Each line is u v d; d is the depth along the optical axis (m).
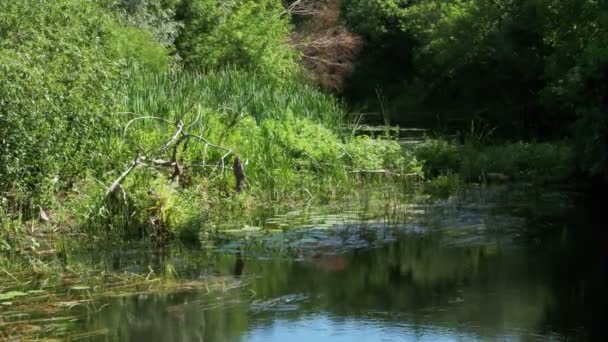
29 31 13.05
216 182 15.59
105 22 15.66
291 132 18.00
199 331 8.63
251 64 32.25
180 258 11.63
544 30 27.94
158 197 13.11
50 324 8.79
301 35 40.19
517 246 12.48
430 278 10.71
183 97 18.16
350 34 41.84
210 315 9.18
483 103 33.19
